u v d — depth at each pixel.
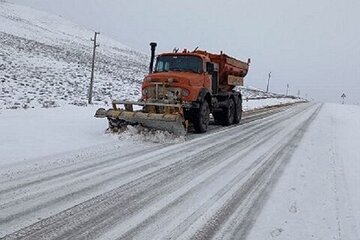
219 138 10.29
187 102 10.23
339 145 10.21
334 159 8.16
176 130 9.30
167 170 6.44
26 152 6.98
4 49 35.66
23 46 41.97
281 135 11.59
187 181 5.86
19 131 8.87
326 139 11.21
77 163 6.53
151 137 9.23
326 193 5.63
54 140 8.27
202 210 4.66
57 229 3.86
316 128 14.16
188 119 10.85
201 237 3.89
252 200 5.13
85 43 74.56
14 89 19.73
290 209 4.87
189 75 10.61
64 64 36.94
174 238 3.82
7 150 6.98
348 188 5.96
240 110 15.22
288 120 17.06
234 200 5.09
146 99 10.27
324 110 27.88
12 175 5.57
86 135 9.26
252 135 11.29
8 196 4.71
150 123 9.33
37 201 4.61
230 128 12.96
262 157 7.96
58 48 53.47
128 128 9.40
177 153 7.87
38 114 12.15
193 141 9.49
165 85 10.30
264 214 4.64
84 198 4.82
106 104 18.97
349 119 20.36
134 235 3.83
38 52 40.44
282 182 6.08
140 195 5.09
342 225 4.44
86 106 16.47
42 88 22.06
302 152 8.77
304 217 4.62
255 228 4.21
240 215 4.57
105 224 4.07
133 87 31.81
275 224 4.36
